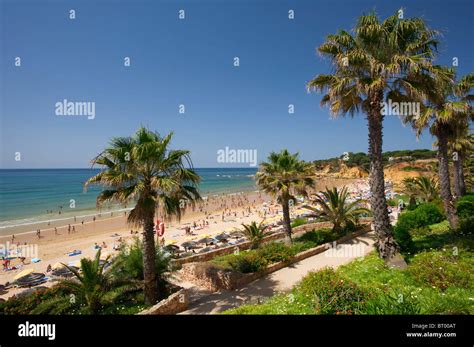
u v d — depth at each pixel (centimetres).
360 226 2334
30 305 1085
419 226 1700
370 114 1248
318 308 704
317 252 1827
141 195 1144
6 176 18638
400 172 8200
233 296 1265
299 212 5059
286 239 1994
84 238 3591
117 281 1146
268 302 991
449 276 855
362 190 7800
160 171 1202
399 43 1190
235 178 18600
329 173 14025
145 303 1160
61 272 1998
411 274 944
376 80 1130
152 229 1188
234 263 1532
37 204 6588
